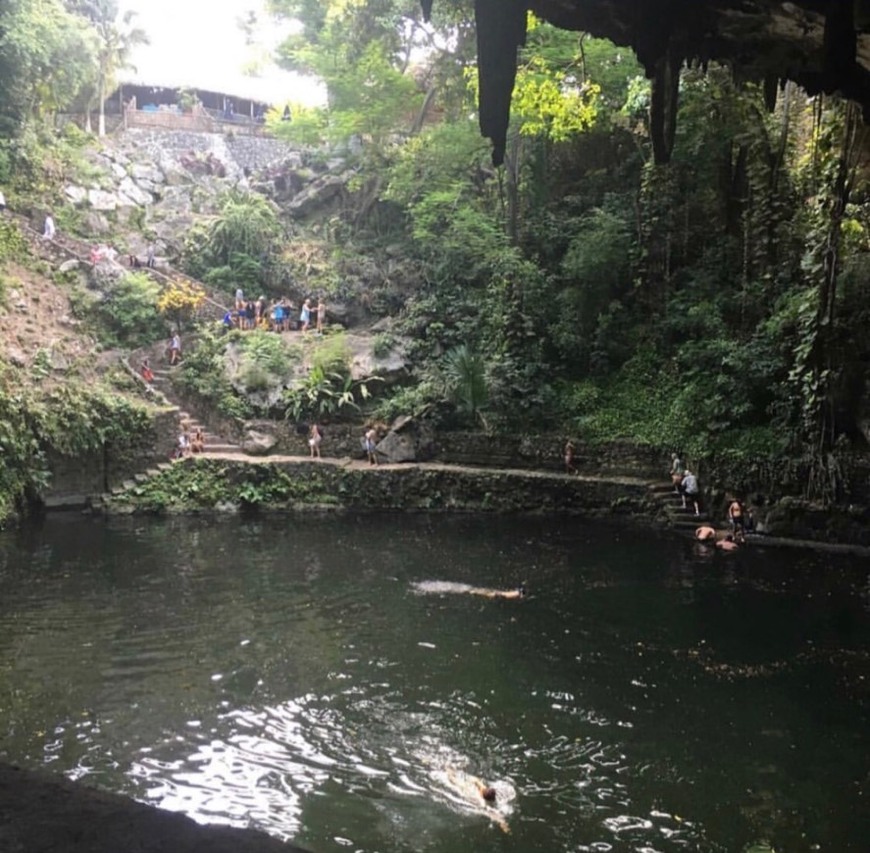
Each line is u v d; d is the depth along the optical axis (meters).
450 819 6.44
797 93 20.83
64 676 9.27
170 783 6.93
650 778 7.11
